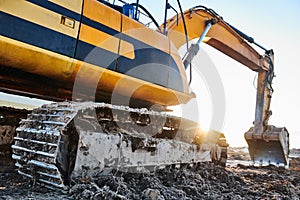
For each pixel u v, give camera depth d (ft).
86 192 10.00
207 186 15.29
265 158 35.24
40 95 17.53
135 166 13.44
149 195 10.89
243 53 33.60
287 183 20.79
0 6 11.82
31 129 11.97
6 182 11.48
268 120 35.76
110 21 15.72
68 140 11.24
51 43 13.15
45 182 10.90
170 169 15.88
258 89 36.22
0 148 17.06
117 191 10.94
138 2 20.43
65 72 14.03
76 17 14.19
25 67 13.17
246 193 15.99
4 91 16.89
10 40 11.97
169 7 22.41
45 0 13.17
